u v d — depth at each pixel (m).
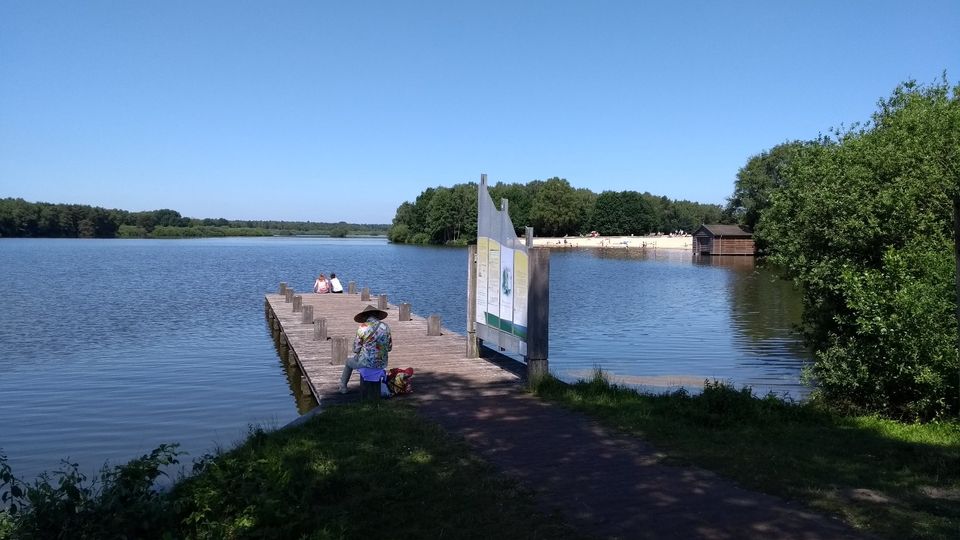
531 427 8.02
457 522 5.07
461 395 9.95
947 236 10.23
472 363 12.72
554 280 45.41
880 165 11.02
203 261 68.50
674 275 50.38
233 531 4.64
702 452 6.90
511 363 12.74
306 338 16.66
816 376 11.27
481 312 12.89
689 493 5.69
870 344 10.08
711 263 68.69
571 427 8.02
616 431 7.82
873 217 10.58
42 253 83.44
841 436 7.71
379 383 9.83
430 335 16.50
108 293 35.16
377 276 49.41
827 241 11.57
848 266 10.66
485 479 6.04
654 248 111.19
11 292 35.03
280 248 112.44
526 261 10.52
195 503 4.97
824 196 11.15
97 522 4.76
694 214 168.12
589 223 136.38
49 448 9.95
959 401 8.93
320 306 25.58
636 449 7.06
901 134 11.29
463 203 126.75
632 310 28.08
